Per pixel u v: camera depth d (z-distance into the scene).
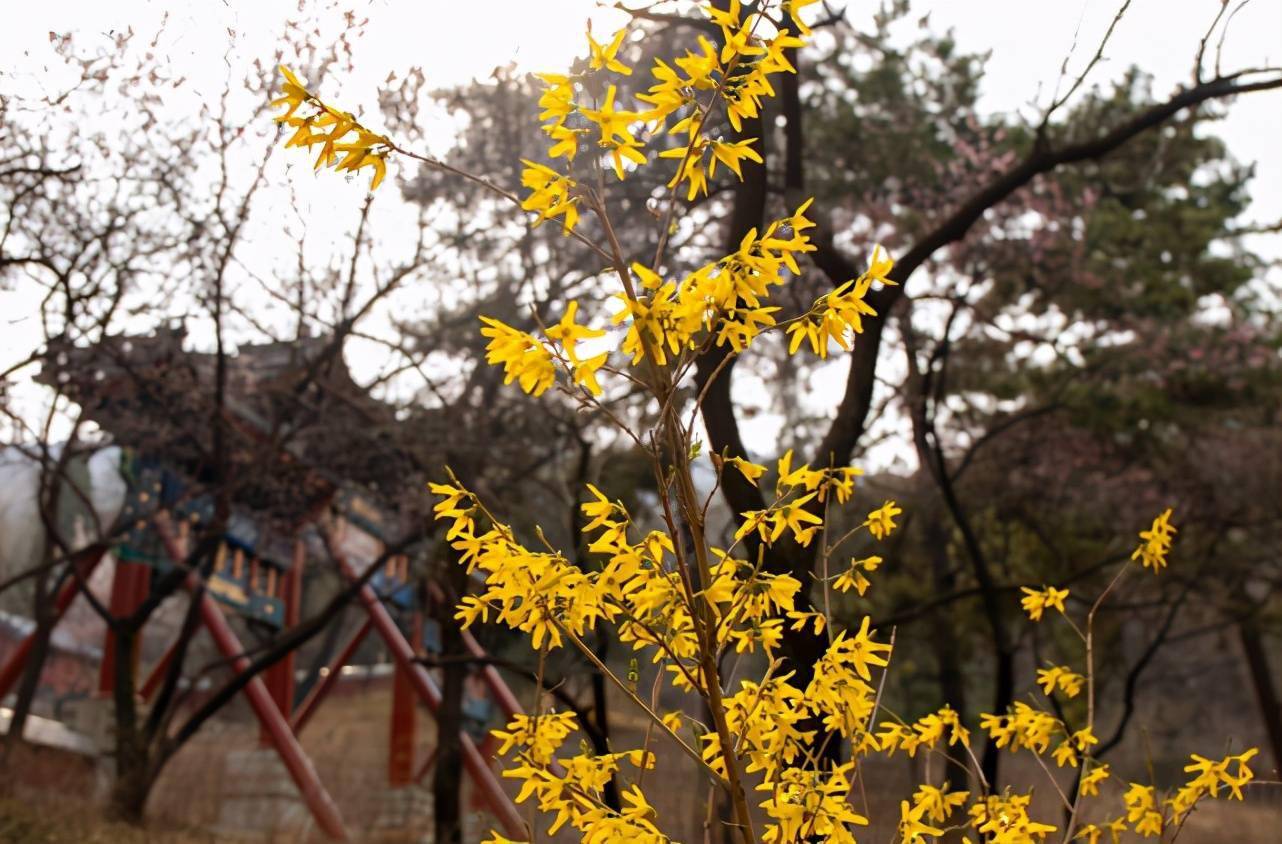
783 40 2.34
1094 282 16.53
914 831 2.99
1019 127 15.87
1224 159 17.91
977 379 17.47
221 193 11.74
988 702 24.98
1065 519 19.02
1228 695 35.81
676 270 12.95
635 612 2.57
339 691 35.66
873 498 19.31
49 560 16.52
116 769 14.88
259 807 18.30
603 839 2.54
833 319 2.26
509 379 2.24
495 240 13.92
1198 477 18.55
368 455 14.95
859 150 15.23
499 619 2.55
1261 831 17.91
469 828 18.03
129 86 9.60
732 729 2.81
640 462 15.77
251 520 17.89
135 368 14.38
